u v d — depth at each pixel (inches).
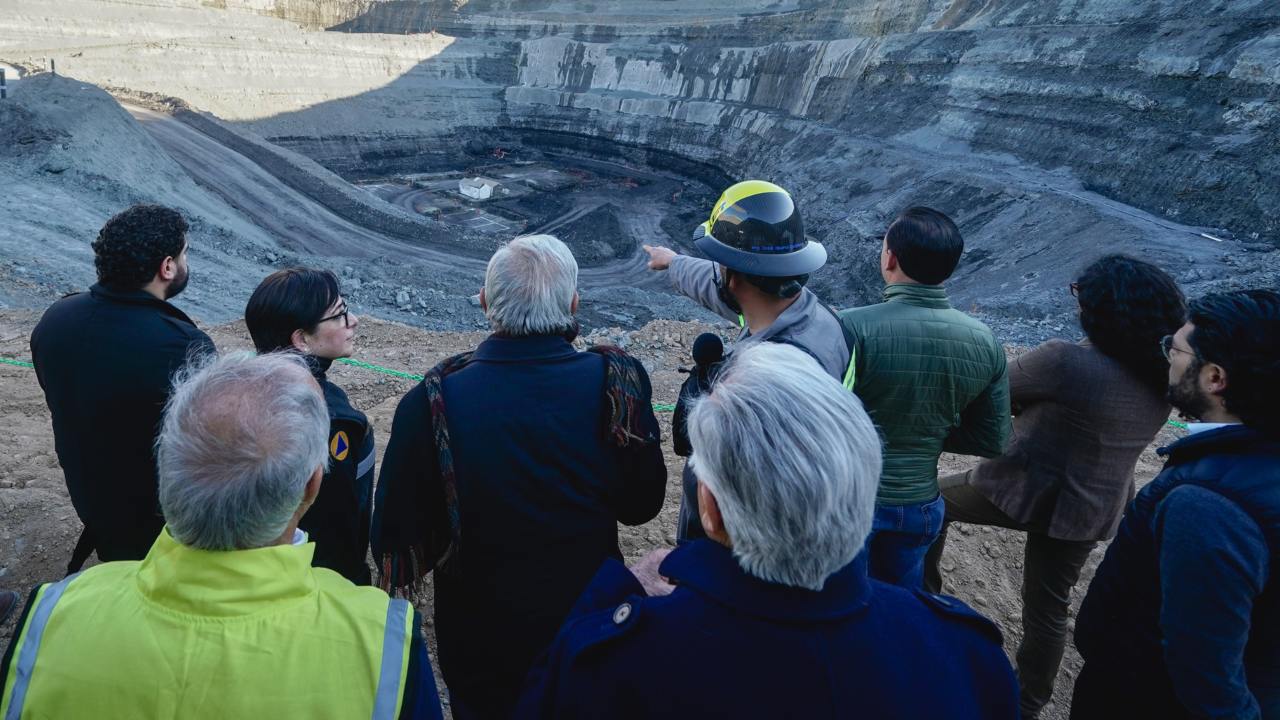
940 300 95.0
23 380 271.7
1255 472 68.1
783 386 52.3
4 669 55.7
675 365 311.6
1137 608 79.1
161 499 56.7
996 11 2011.6
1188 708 71.6
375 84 2967.5
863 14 2541.8
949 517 127.2
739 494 49.7
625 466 92.4
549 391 86.3
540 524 84.9
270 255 1015.0
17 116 1093.1
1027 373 107.5
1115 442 103.4
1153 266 100.0
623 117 2982.3
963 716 52.5
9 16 2364.7
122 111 1302.9
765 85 2679.6
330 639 56.5
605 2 3380.9
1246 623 67.4
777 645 50.4
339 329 106.3
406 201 2223.2
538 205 2257.6
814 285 1483.8
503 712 91.4
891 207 1672.0
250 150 1750.7
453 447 83.8
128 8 2694.4
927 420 94.2
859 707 49.9
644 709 51.4
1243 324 67.8
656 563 76.7
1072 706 91.7
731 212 85.7
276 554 57.5
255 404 57.9
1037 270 1190.3
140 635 55.1
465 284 1124.5
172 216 104.6
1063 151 1593.3
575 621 58.3
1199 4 1461.6
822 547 48.6
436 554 91.0
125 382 97.1
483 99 3225.9
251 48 2672.2
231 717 53.5
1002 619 152.4
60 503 166.4
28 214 856.3
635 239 1952.5
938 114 1973.4
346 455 99.4
